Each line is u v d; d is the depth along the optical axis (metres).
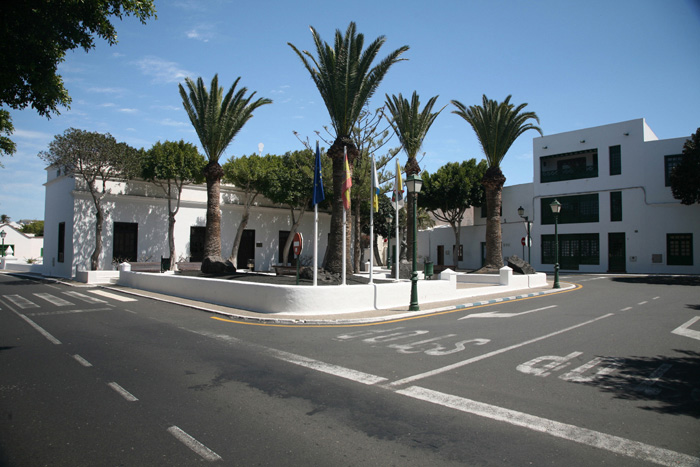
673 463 3.59
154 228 26.22
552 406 4.91
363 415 4.66
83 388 5.52
